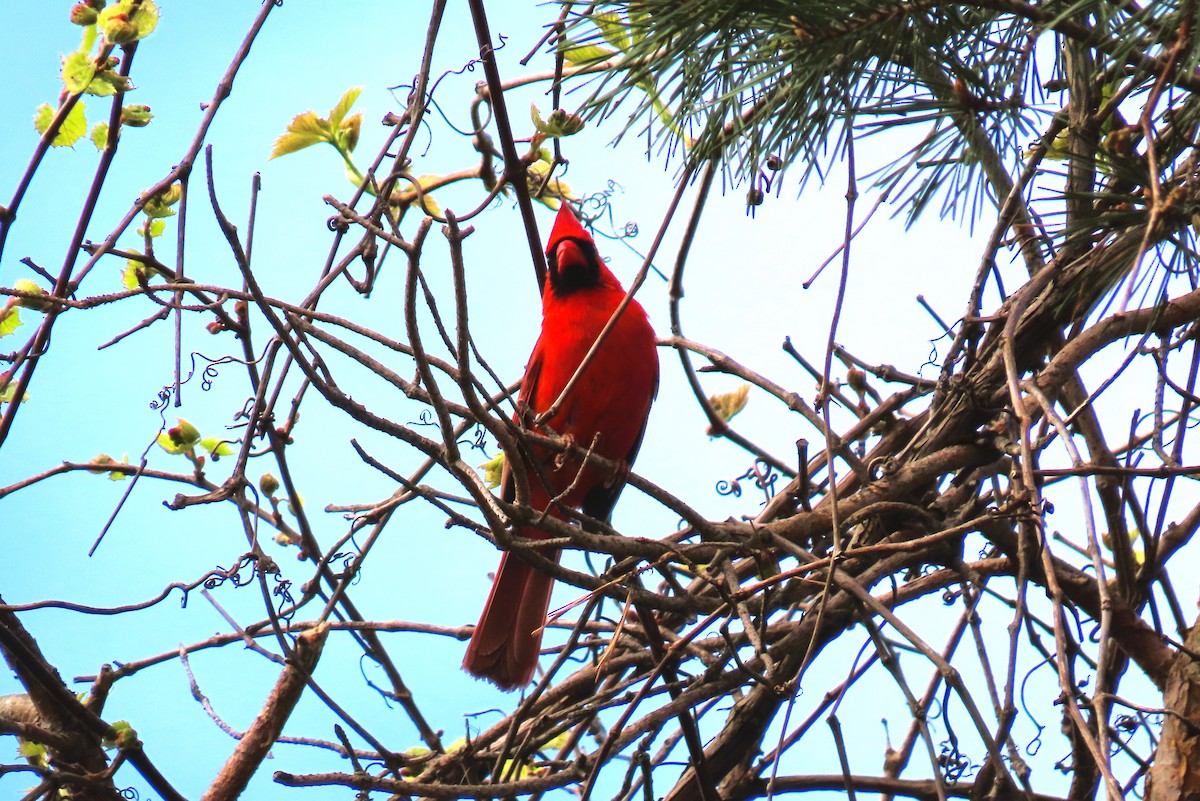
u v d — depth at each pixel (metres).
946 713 5.79
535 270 6.91
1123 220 4.67
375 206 6.57
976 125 4.79
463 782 7.07
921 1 4.56
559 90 6.18
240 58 6.67
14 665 6.34
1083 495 4.97
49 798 6.30
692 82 4.85
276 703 7.12
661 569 5.89
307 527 7.45
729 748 6.63
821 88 4.76
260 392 6.59
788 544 6.07
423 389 5.75
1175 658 5.73
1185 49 4.02
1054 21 4.04
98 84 6.23
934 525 6.41
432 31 6.42
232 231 5.05
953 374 6.87
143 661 7.06
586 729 7.59
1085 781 6.30
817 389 7.42
